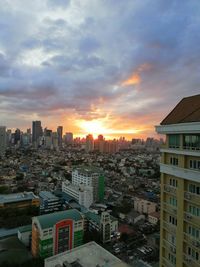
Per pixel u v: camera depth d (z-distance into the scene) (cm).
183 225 2277
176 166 2391
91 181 13275
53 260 4166
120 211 11338
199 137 2128
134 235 8769
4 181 16562
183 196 2284
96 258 4259
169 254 2491
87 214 9362
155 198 13475
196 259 2138
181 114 2498
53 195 11969
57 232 6850
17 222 9138
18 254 6969
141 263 6856
